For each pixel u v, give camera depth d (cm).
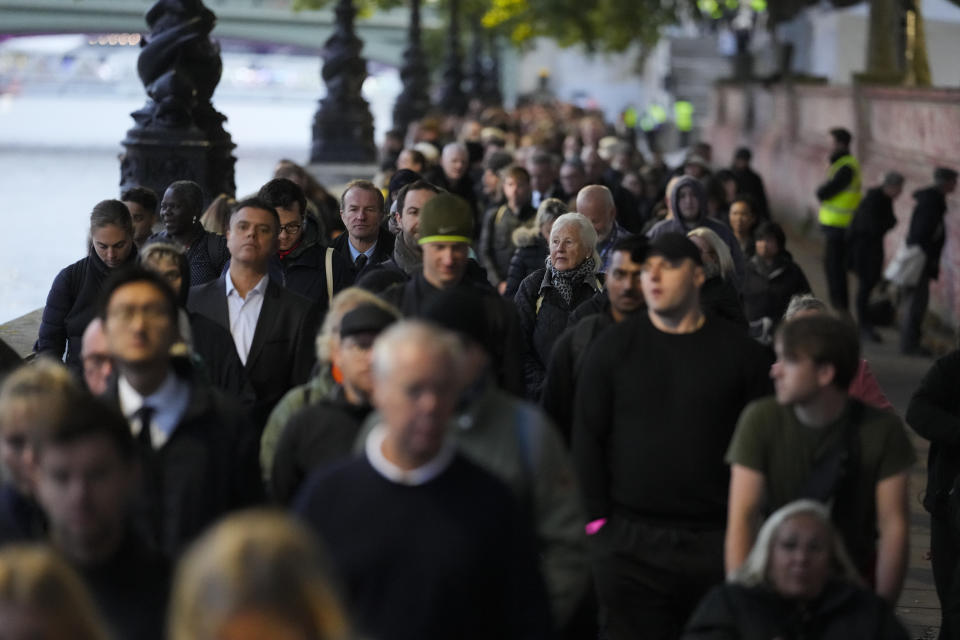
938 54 10381
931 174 6456
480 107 14425
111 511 1209
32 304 6800
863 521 1602
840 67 13712
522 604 1272
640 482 1803
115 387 1579
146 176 4628
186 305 2280
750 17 17662
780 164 11388
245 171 15462
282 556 818
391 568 1241
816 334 1554
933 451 2202
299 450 1631
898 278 5212
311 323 2319
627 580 1823
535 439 1461
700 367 1797
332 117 9556
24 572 866
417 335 1220
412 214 2775
